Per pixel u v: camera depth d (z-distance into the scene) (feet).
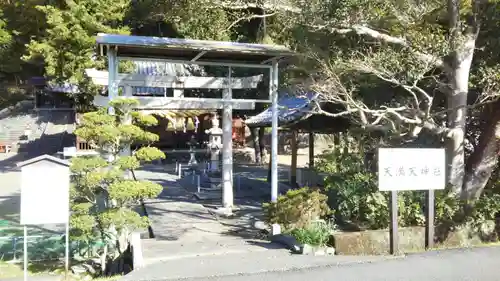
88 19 61.41
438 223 30.48
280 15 34.86
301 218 32.71
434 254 26.00
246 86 44.37
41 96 107.55
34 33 74.28
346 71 33.12
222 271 23.53
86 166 26.89
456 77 32.45
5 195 55.62
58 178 25.00
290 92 42.52
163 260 26.71
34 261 31.42
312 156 57.36
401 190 28.32
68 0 62.18
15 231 37.17
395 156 26.61
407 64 31.01
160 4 42.01
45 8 61.72
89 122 27.71
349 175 33.99
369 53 31.22
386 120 35.65
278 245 30.83
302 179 56.03
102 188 29.32
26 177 24.57
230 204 46.39
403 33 32.01
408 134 33.78
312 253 27.63
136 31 77.92
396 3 30.19
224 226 39.04
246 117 94.38
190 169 78.79
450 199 31.07
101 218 27.55
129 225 28.53
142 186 26.91
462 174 33.40
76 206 27.84
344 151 38.65
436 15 33.99
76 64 63.57
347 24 29.71
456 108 31.19
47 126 101.30
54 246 32.71
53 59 63.72
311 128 50.57
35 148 93.86
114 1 65.36
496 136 34.35
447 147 33.55
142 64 80.18
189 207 47.50
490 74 30.53
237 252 28.66
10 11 79.25
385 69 30.30
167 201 50.75
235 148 108.88
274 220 34.68
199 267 24.53
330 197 35.42
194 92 78.38
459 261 24.35
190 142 105.50
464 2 33.22
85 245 32.14
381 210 30.50
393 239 26.68
